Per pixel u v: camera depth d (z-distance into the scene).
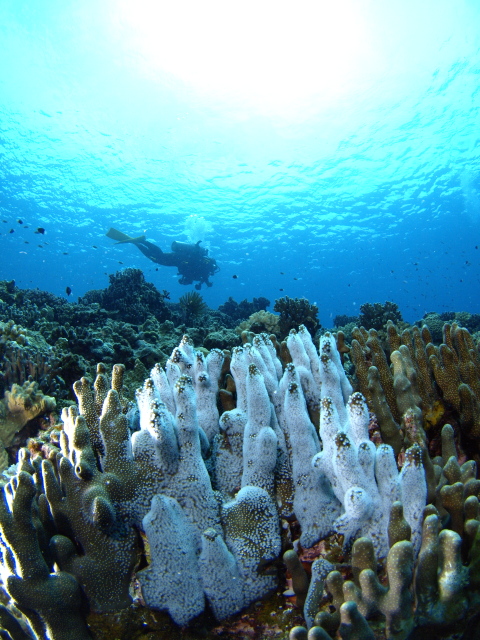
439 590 1.52
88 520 1.73
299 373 2.62
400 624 1.46
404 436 2.62
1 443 3.82
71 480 1.80
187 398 1.86
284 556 1.69
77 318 10.28
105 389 2.34
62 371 5.52
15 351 4.57
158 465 1.85
